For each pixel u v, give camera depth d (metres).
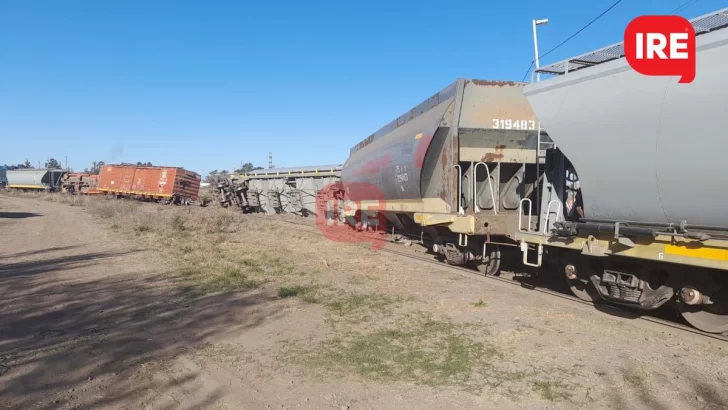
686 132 5.42
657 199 5.91
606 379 4.93
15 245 16.45
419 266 12.32
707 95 5.20
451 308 7.91
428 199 12.27
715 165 5.18
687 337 6.19
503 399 4.54
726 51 5.09
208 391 4.84
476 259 11.38
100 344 6.29
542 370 5.23
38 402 4.57
